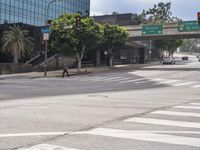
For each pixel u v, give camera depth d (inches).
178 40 4333.2
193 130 388.8
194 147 313.1
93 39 2081.7
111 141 332.8
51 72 2164.1
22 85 1277.1
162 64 3270.2
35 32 2571.4
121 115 494.9
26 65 2204.7
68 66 2600.9
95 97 796.0
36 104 638.5
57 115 493.0
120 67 2667.3
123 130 385.4
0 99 760.3
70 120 450.0
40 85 1282.0
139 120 452.1
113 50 2694.4
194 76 1801.2
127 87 1208.8
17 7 2824.8
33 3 3009.4
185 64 3272.6
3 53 2470.5
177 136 356.8
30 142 325.7
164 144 323.0
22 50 2229.3
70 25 1980.8
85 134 362.6
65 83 1401.3
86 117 475.5
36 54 2559.1
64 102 674.2
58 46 2058.3
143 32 2674.7
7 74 2017.7
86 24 2037.4
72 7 3570.4
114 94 895.7
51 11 3240.7
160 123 431.2
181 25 2546.8
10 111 534.6
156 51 4525.1
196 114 510.3
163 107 594.6
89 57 2866.6
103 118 467.2
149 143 326.3
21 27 2502.5
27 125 413.4
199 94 897.5
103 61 3058.6
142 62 3609.7
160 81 1520.7
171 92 976.9
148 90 1071.6
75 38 2030.0
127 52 3796.8
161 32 2605.8
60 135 357.1
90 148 306.2
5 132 370.9
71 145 316.2
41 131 377.7
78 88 1141.7
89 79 1654.8
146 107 592.4
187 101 705.0
